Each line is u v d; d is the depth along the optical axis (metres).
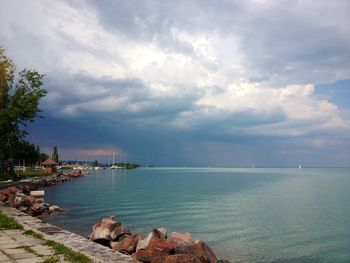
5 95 43.12
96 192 60.41
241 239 23.59
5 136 44.81
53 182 76.38
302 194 62.56
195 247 15.82
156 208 39.56
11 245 13.02
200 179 127.69
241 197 55.81
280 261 18.47
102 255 11.86
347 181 116.50
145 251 14.54
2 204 31.31
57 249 12.18
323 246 21.84
